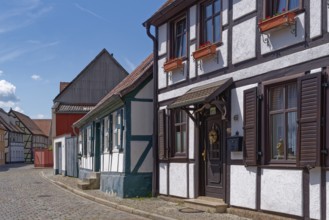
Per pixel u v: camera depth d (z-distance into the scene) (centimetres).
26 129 9519
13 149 8694
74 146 3003
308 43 895
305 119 870
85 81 4472
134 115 1609
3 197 1792
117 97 1616
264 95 1005
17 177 3259
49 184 2528
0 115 8406
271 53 995
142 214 1215
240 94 1098
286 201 930
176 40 1477
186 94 1289
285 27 952
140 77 1608
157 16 1495
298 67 919
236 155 1105
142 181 1596
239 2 1118
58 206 1474
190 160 1338
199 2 1306
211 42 1260
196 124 1302
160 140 1518
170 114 1462
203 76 1277
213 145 1239
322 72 849
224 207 1137
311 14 891
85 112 4309
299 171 899
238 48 1116
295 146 930
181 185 1384
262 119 1006
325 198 836
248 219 1027
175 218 1085
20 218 1218
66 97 4422
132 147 1600
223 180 1173
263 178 999
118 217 1208
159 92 1551
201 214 1132
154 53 1569
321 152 837
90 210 1361
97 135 2322
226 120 1139
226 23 1173
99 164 2300
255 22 1055
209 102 1141
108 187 1794
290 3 969
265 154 996
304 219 884
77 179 2766
